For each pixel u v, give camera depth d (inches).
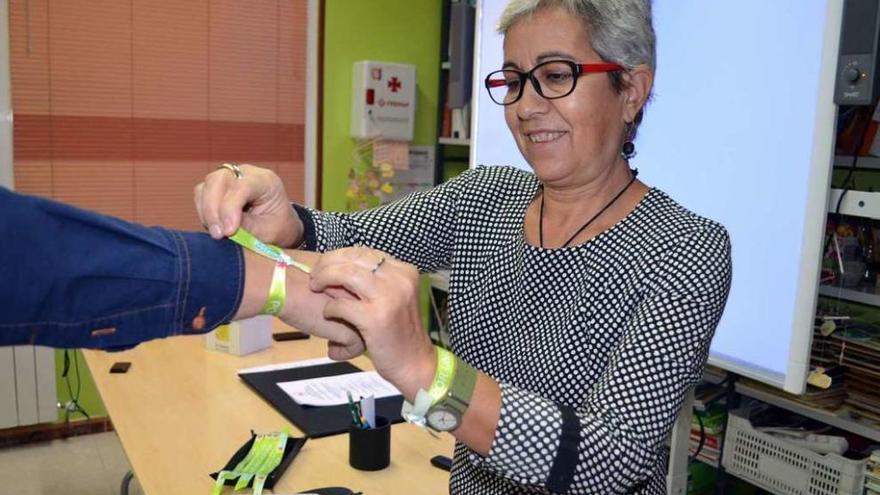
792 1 64.1
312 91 136.3
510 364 40.5
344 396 65.7
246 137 133.3
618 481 30.0
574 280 39.0
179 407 63.5
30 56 113.6
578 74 36.9
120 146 122.3
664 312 33.9
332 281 27.4
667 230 37.2
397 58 141.9
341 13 135.3
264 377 70.0
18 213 25.1
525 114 38.1
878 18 57.8
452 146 150.3
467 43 132.2
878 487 65.9
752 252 69.4
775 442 73.0
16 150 114.9
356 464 53.5
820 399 72.3
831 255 73.3
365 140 138.0
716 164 72.3
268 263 31.5
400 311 27.3
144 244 28.2
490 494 41.3
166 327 28.5
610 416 31.4
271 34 132.3
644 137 79.9
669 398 32.6
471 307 43.3
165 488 49.5
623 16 36.4
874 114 68.7
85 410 126.6
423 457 56.1
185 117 127.0
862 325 76.6
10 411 118.3
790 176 65.4
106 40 118.6
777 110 66.1
